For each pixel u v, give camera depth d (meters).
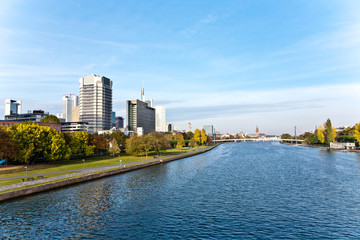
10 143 75.06
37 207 45.12
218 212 42.56
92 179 71.50
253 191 57.50
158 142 140.12
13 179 62.16
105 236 33.06
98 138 139.38
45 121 197.38
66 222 38.06
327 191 57.16
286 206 45.91
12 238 32.44
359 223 37.41
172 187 62.03
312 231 34.59
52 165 91.81
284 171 87.56
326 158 132.25
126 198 51.56
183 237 32.56
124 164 98.44
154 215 41.12
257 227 35.94
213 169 94.50
